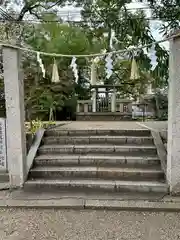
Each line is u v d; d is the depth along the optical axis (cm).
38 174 384
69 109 1080
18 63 339
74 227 263
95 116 1021
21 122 351
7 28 723
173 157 329
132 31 455
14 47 331
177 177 330
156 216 286
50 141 470
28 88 783
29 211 301
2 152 376
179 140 325
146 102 1120
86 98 1214
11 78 339
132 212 296
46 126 559
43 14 826
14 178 359
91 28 676
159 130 498
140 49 394
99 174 379
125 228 261
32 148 440
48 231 256
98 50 803
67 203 311
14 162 356
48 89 865
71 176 382
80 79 1172
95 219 280
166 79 478
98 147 437
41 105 829
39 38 793
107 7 489
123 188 347
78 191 348
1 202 318
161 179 366
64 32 840
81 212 297
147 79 1020
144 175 372
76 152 437
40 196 333
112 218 282
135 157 408
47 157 417
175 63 312
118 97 1247
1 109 634
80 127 566
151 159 398
